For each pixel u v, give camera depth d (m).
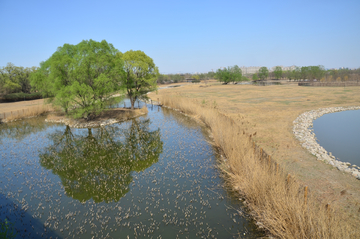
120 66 25.69
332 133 16.52
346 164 10.61
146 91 31.50
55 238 6.92
